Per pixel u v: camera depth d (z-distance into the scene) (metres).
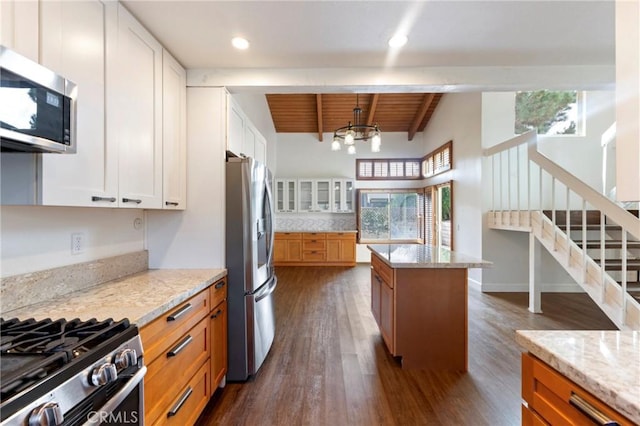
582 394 0.76
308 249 7.23
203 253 2.31
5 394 0.69
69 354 0.85
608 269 2.91
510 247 4.82
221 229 2.31
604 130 4.83
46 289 1.45
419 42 2.04
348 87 2.43
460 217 5.54
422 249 3.38
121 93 1.58
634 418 0.63
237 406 1.99
